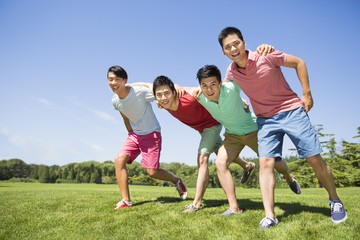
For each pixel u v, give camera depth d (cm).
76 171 8112
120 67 432
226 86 343
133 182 7075
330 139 3459
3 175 8500
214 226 279
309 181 3322
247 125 367
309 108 305
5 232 298
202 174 391
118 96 446
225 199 530
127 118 488
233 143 372
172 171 7275
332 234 231
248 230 260
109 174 8062
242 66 315
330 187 288
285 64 300
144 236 259
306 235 232
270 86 305
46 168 8300
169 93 384
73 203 487
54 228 310
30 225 328
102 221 330
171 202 471
